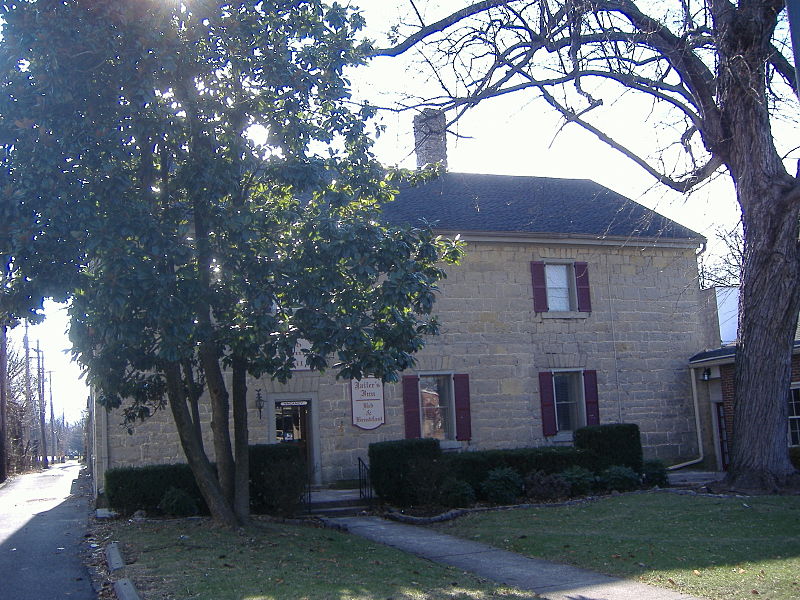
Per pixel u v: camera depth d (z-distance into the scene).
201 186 10.92
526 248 21.14
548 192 24.47
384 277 18.38
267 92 11.66
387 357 11.30
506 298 20.69
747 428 15.52
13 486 32.31
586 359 21.23
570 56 13.77
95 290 10.07
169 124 10.89
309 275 11.20
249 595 8.08
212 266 11.62
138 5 10.62
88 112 10.38
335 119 11.93
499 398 20.19
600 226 22.34
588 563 10.15
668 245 22.48
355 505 16.48
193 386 12.84
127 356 11.94
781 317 15.33
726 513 13.13
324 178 11.62
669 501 14.84
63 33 10.07
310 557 10.33
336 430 18.70
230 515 12.38
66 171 10.18
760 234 15.25
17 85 10.07
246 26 11.28
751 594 8.25
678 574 9.27
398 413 19.28
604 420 21.09
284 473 14.86
